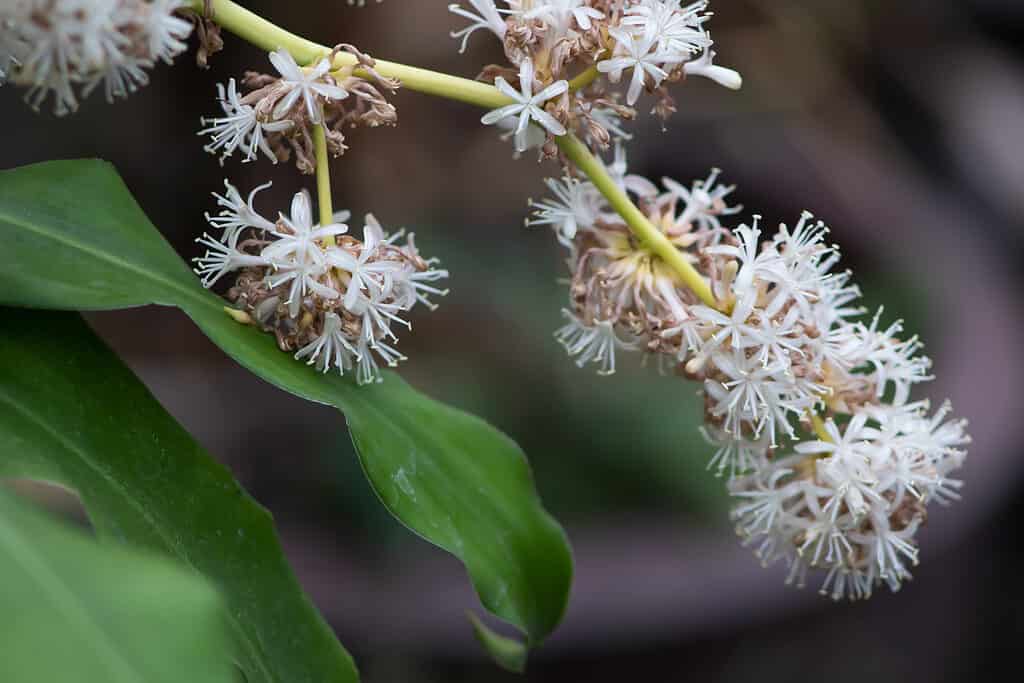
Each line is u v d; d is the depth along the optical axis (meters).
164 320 1.88
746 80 2.21
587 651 1.53
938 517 1.66
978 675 1.77
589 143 0.67
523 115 0.64
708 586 1.58
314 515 1.69
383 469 0.65
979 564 1.80
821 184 2.13
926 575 1.79
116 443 0.61
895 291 2.09
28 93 0.60
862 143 2.28
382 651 1.48
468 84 0.64
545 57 0.65
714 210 0.68
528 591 0.67
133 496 0.61
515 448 0.68
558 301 1.93
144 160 1.71
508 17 0.68
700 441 1.79
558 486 1.74
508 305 1.89
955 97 2.35
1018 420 1.78
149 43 0.60
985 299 2.09
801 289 0.67
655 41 0.65
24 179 0.64
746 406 0.67
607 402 1.80
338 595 1.50
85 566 0.52
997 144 2.34
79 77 0.60
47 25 0.59
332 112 0.64
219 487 0.63
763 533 0.70
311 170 0.64
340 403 0.65
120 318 1.86
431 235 1.90
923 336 2.03
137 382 0.62
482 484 0.67
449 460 0.67
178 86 1.65
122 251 0.64
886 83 2.33
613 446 1.78
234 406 1.81
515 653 0.69
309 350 0.65
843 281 0.69
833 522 0.68
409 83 0.64
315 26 1.62
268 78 0.64
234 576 0.62
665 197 0.68
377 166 1.87
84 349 0.62
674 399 1.82
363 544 1.64
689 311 0.67
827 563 0.70
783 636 1.67
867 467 0.68
